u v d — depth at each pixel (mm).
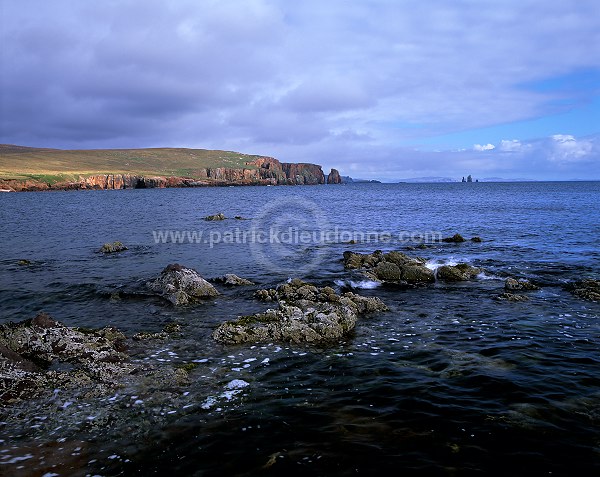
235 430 8719
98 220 57094
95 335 14281
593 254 29281
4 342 13125
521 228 45062
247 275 24625
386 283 22234
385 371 11578
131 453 7996
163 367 12039
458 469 7367
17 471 7430
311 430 8664
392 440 8273
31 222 53969
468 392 10234
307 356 12812
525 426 8680
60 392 10516
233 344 13914
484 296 19562
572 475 7188
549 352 12719
